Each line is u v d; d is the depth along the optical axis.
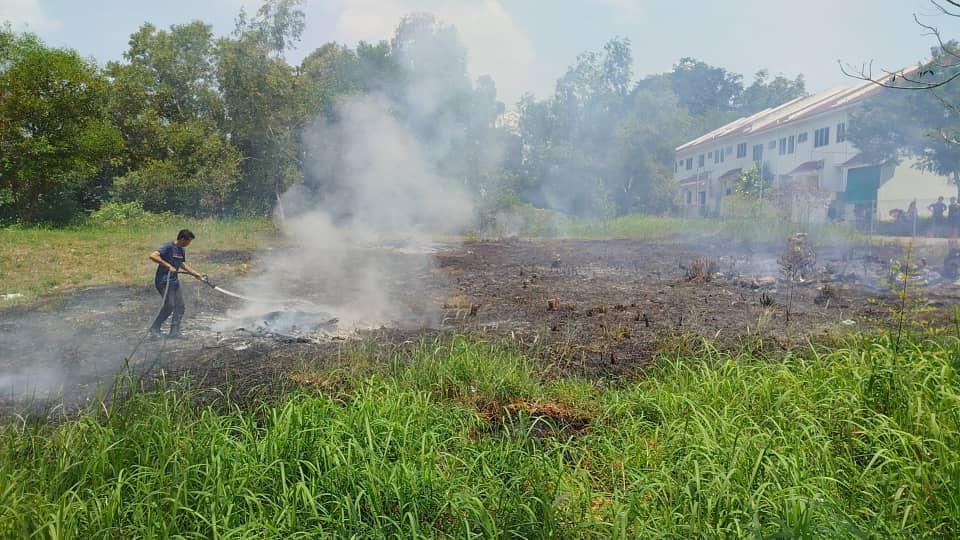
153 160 29.12
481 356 5.60
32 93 22.36
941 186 25.14
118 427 3.66
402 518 2.91
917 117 20.42
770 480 3.18
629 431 4.02
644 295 9.62
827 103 29.09
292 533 2.80
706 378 4.76
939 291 9.25
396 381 4.93
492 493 3.11
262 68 29.36
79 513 2.87
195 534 2.78
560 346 6.47
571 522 2.95
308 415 3.77
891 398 3.93
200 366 5.90
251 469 3.24
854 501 3.08
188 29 32.56
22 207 23.86
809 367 4.73
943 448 3.16
